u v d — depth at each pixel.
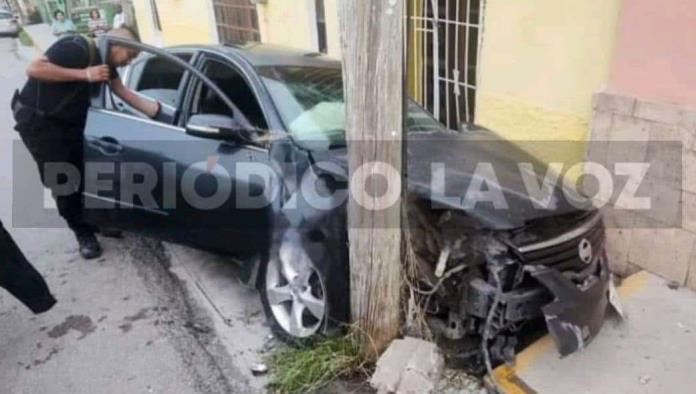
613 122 2.99
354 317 2.37
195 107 2.98
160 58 3.29
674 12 2.61
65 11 15.03
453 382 2.30
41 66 3.11
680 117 2.66
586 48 3.24
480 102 4.11
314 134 2.64
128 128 3.15
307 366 2.39
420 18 4.53
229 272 3.41
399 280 2.28
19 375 2.58
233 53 3.07
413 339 2.36
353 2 1.90
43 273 3.48
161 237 3.18
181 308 3.06
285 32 6.68
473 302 2.14
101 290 3.28
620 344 2.41
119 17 11.72
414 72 4.72
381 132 2.01
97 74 3.14
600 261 2.30
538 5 3.46
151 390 2.45
